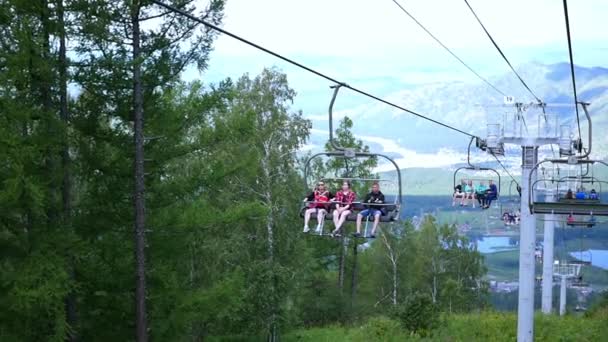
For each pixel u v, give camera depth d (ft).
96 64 75.41
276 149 143.13
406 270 214.28
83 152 81.15
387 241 210.59
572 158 67.10
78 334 81.05
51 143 73.20
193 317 84.02
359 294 211.20
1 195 67.41
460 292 224.12
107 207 83.20
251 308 124.98
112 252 82.43
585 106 68.90
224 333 133.80
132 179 82.64
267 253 134.72
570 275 159.84
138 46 77.46
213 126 97.55
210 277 120.37
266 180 137.39
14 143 68.74
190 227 84.89
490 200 111.55
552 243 139.44
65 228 76.79
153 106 82.07
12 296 70.59
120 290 83.15
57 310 72.13
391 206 64.34
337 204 65.00
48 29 73.61
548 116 98.12
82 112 80.89
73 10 74.23
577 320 118.01
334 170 171.01
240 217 88.74
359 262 205.87
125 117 80.07
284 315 127.44
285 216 140.26
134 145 81.15
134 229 81.46
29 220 76.54
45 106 76.18
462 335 111.24
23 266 71.61
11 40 73.00
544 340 107.65
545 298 138.92
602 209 52.39
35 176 72.59
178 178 87.76
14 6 71.72
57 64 74.28
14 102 70.13
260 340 133.69
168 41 79.61
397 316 116.06
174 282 83.82
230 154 126.82
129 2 75.31
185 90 98.12
